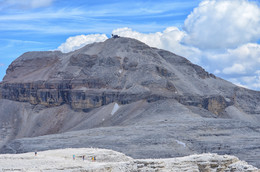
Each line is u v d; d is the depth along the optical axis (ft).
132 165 435.94
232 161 447.42
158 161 428.56
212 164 439.22
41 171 425.28
